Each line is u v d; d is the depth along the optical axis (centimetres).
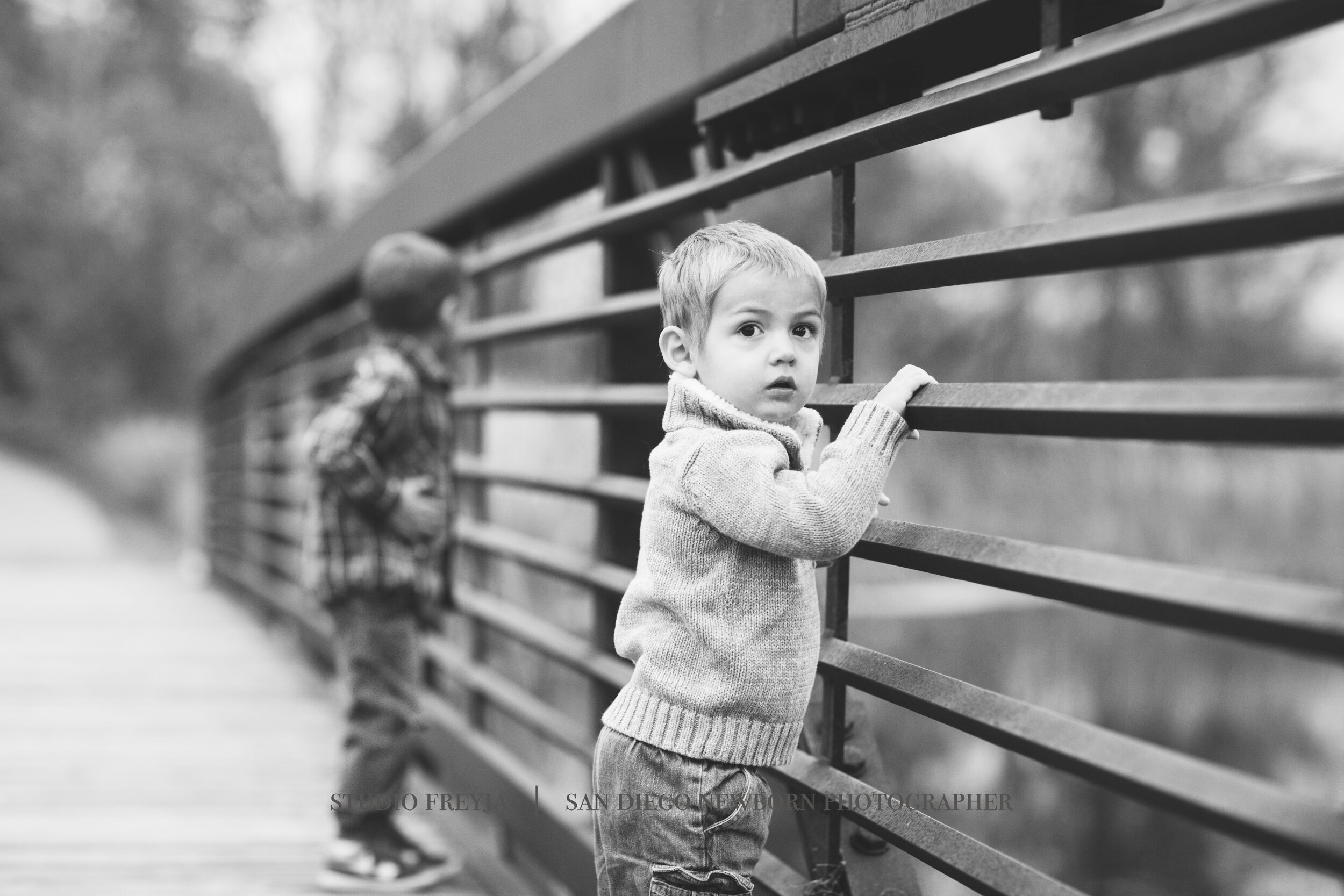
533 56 1881
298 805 363
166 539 1437
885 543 158
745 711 146
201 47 2722
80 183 2870
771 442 145
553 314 296
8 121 2880
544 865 283
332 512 279
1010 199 1341
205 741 445
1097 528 1288
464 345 377
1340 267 1326
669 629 150
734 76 202
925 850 147
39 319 2961
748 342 146
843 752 172
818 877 173
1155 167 1340
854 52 163
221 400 1014
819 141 169
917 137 150
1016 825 884
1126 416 119
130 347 2962
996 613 1134
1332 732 1156
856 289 164
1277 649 106
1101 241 122
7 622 740
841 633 172
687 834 147
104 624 738
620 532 264
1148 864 891
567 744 274
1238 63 1279
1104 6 143
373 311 288
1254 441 109
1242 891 857
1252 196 108
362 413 271
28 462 2612
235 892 284
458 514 395
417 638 290
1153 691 1156
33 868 302
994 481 1288
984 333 1337
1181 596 114
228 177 2702
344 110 2047
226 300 1015
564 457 782
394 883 283
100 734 454
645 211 231
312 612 580
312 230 2366
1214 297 1348
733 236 149
